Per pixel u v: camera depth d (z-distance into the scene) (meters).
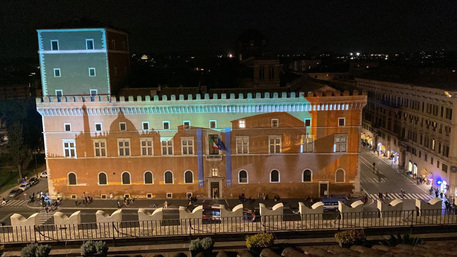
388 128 97.81
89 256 23.92
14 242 26.58
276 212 28.81
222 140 70.50
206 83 103.12
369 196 70.88
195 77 115.75
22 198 74.94
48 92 72.56
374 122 108.31
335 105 68.62
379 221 28.17
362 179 81.06
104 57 71.69
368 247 24.53
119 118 70.25
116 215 29.00
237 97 72.31
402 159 89.44
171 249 26.19
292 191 71.69
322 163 70.69
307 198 70.06
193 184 72.06
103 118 70.25
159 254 25.50
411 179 80.94
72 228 29.62
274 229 27.31
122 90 75.62
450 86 72.38
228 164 71.19
